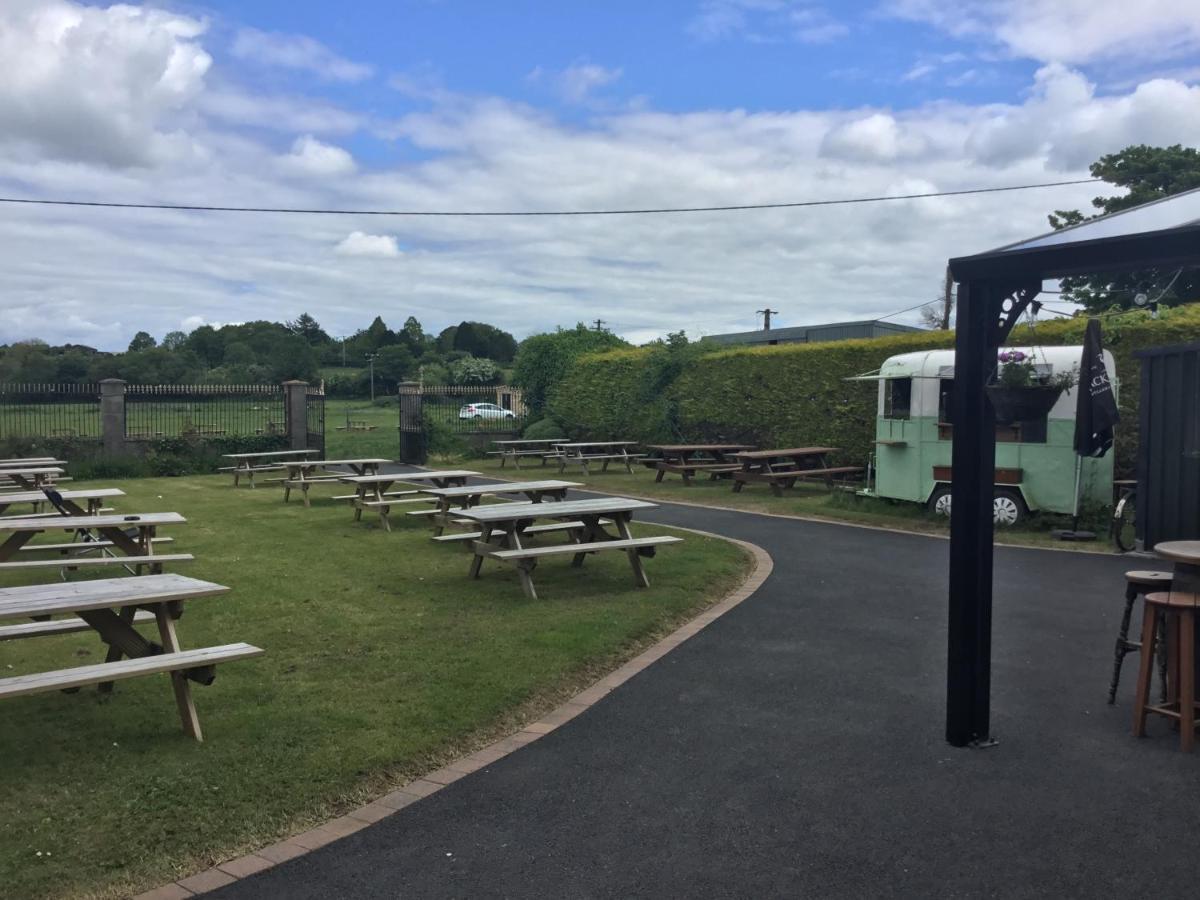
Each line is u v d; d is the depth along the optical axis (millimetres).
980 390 4316
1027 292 4277
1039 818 3664
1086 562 9391
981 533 4367
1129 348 12633
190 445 20656
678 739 4566
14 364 29312
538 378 25734
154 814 3635
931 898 3088
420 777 4137
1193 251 3602
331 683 5262
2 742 4379
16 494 11008
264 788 3875
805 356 18156
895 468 13086
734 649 6172
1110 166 23688
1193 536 6828
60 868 3227
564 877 3254
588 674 5625
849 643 6316
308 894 3139
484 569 8773
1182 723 4348
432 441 23125
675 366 21250
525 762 4289
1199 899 3055
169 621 4844
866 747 4438
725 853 3416
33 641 6234
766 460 16781
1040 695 5207
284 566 8922
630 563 8406
